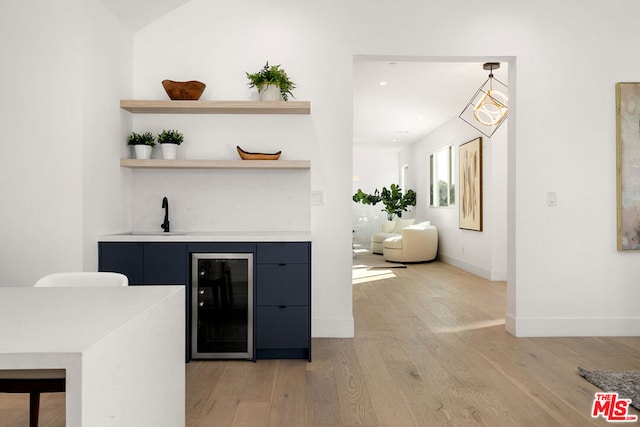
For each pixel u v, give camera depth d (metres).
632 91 3.84
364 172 13.08
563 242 3.88
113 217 3.53
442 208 9.45
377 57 3.91
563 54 3.87
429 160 10.23
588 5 3.87
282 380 2.89
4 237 3.10
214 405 2.51
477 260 7.56
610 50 3.88
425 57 3.89
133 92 3.84
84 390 0.98
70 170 3.08
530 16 3.87
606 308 3.88
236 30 3.85
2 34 3.11
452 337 3.86
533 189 3.87
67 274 2.14
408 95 6.61
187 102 3.57
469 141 7.74
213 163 3.59
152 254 3.27
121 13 3.55
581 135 3.88
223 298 3.29
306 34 3.85
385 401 2.56
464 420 2.32
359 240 12.95
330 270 3.87
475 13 3.86
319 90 3.85
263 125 3.86
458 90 6.35
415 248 9.13
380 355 3.38
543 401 2.55
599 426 2.25
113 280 2.12
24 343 1.04
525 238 3.87
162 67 3.84
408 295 5.79
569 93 3.88
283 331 3.28
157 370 1.48
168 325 1.61
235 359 3.30
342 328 3.86
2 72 3.10
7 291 1.69
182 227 3.88
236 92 3.85
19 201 3.10
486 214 7.17
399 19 3.85
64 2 3.07
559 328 3.87
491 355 3.37
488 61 4.00
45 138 3.08
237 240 3.25
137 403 1.30
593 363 3.18
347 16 3.85
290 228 3.88
